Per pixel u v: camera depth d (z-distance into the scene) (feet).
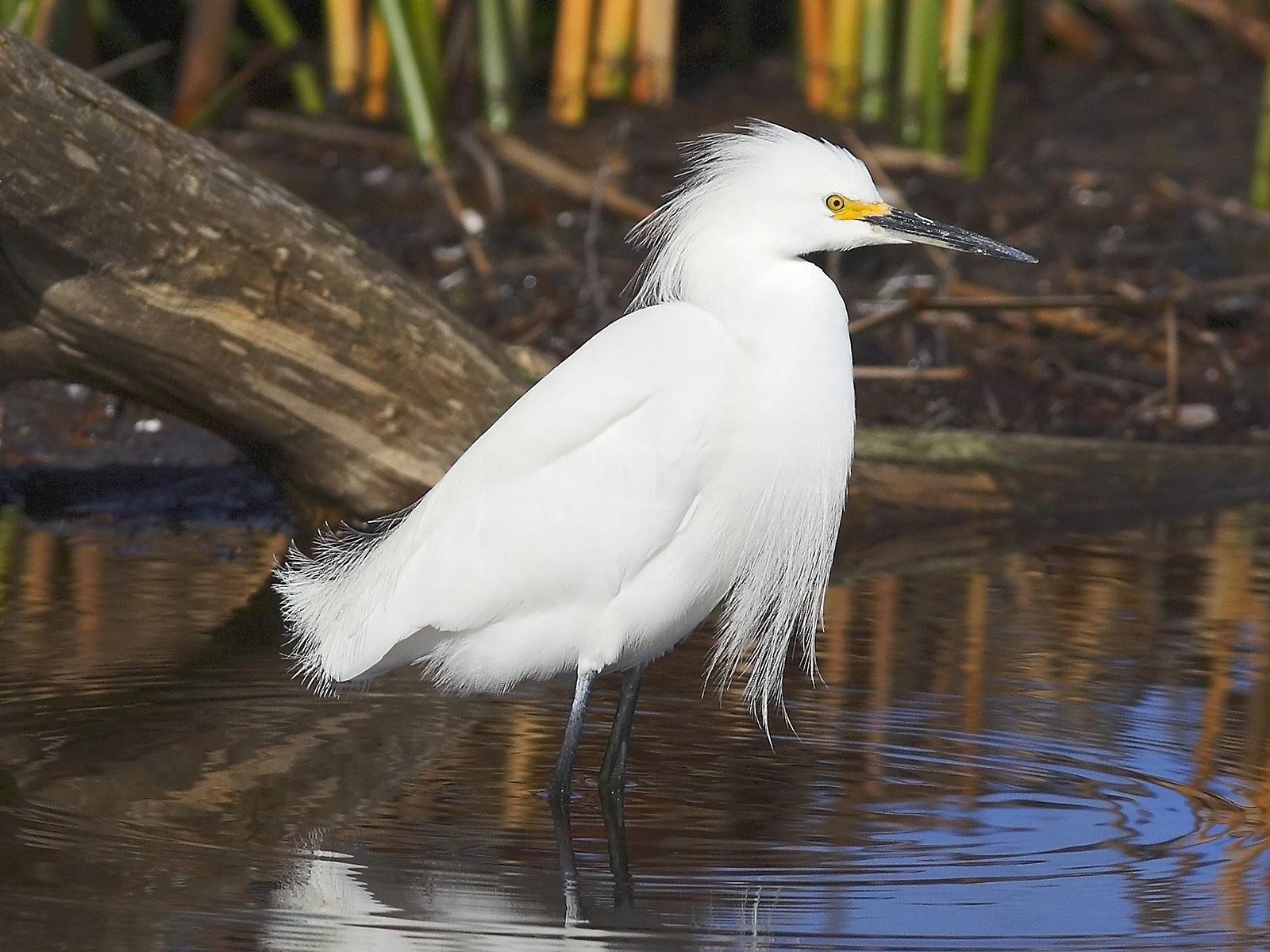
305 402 40.16
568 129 75.61
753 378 28.12
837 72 77.97
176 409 41.01
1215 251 66.54
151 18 84.33
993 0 68.90
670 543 28.22
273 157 71.41
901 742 29.60
